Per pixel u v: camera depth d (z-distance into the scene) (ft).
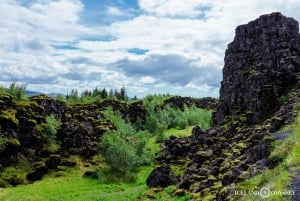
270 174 112.88
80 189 269.44
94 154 368.07
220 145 246.68
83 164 344.49
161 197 195.11
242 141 222.69
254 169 127.03
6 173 297.12
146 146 428.97
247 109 306.96
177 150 347.97
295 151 118.73
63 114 422.00
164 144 438.81
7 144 318.24
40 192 259.39
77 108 545.44
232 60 361.92
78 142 373.81
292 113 200.34
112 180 299.99
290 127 173.58
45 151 349.20
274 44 319.47
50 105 405.80
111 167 334.03
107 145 349.41
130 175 314.55
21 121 348.59
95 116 497.46
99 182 294.66
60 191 262.47
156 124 606.55
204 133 334.03
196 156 241.76
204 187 161.48
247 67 337.52
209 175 177.78
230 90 343.26
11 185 284.82
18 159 322.14
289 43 318.65
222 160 194.80
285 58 308.40
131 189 257.96
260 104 290.15
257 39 342.44
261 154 144.97
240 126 287.89
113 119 533.96
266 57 315.37
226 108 345.92
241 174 128.06
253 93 302.25
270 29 328.90
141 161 352.49
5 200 232.53
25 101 389.39
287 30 325.21
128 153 322.75
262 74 305.94
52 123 376.89
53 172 323.37
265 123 231.30
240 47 355.97
